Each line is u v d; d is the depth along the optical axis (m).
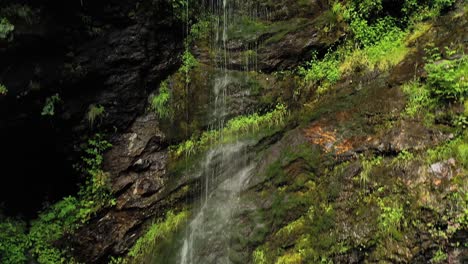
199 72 7.48
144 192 6.86
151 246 6.54
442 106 5.59
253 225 6.05
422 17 6.96
